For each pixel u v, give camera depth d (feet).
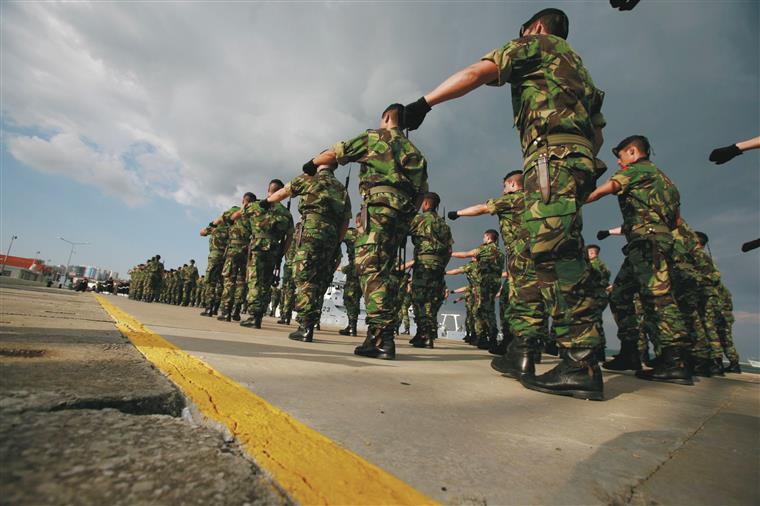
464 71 8.41
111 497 2.04
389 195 12.22
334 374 7.16
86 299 29.35
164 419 3.38
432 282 22.94
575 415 6.00
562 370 7.75
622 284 16.99
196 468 2.53
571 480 3.36
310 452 3.22
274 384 5.51
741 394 11.19
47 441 2.57
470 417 5.20
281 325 31.24
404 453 3.59
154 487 2.21
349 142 12.86
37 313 11.34
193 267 68.64
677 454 4.42
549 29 8.96
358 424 4.26
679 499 3.19
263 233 22.07
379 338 12.32
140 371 4.77
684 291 18.56
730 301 25.59
